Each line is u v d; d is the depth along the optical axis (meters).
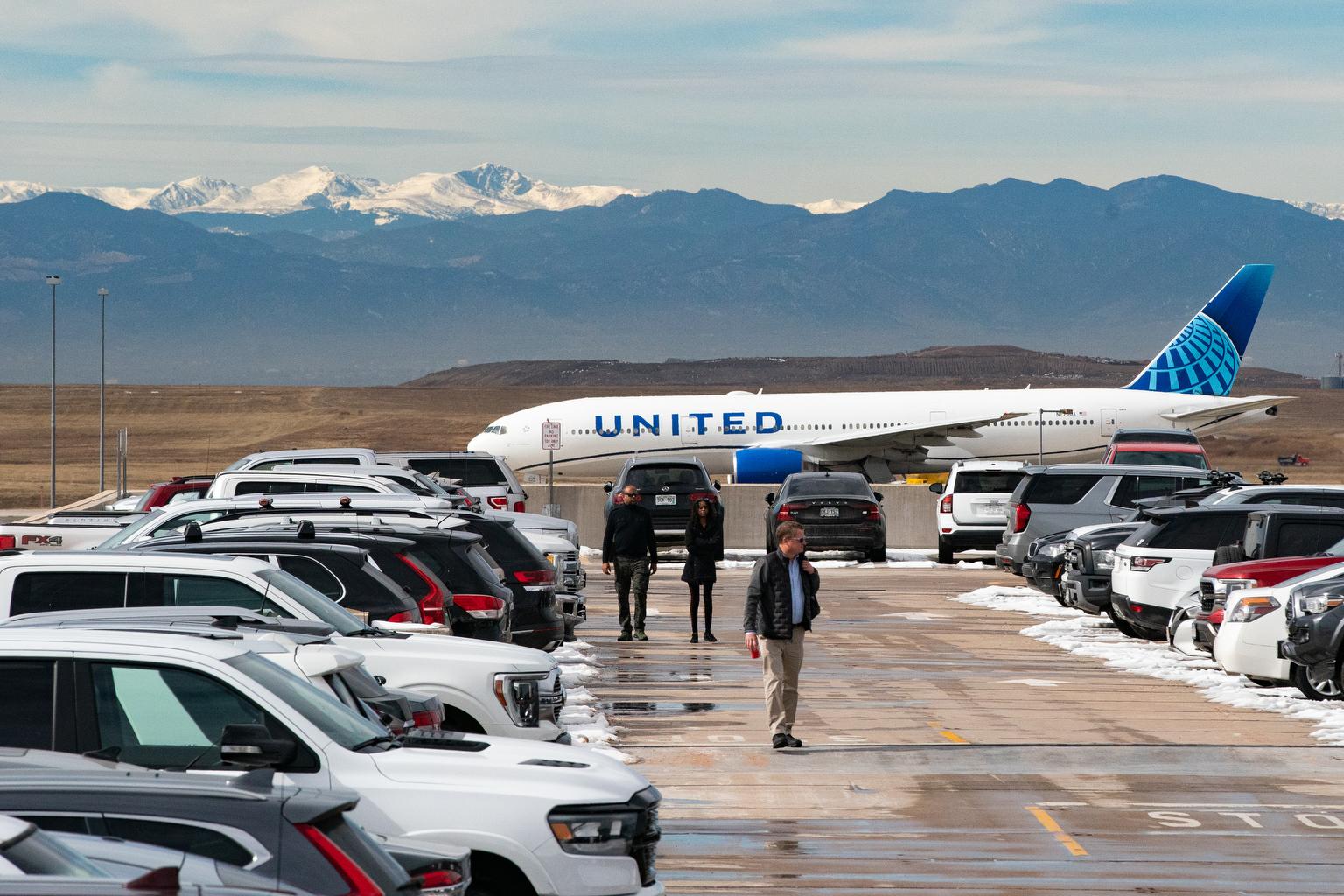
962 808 32.06
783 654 38.56
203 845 14.74
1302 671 45.84
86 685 19.31
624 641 61.69
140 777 15.70
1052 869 27.33
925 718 43.31
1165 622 58.47
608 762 21.98
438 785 19.69
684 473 92.00
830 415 149.50
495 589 36.62
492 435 144.75
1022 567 79.06
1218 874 27.00
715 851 28.42
